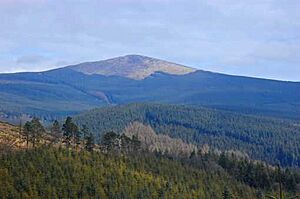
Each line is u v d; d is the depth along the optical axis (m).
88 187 196.12
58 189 190.25
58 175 196.38
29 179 189.75
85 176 199.62
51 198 186.00
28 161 199.75
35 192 185.62
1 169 191.50
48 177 193.75
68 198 189.25
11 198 180.88
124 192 197.62
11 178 188.50
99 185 197.62
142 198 199.25
